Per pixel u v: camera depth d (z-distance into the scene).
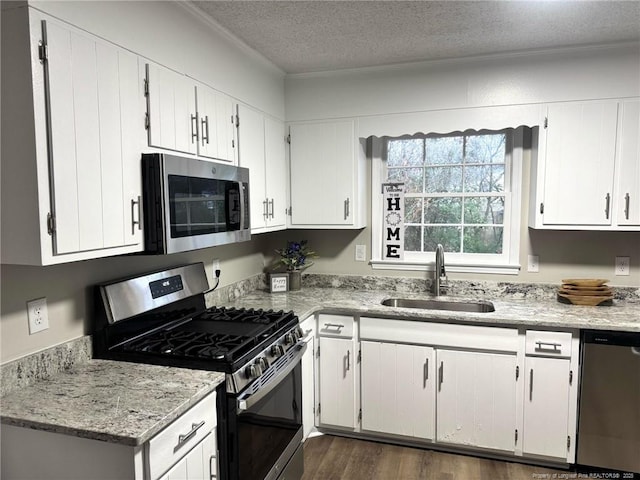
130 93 1.61
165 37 1.81
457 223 3.12
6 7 1.25
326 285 3.35
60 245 1.33
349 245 3.31
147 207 1.68
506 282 2.94
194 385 1.52
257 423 1.82
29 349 1.55
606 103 2.48
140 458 1.26
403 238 3.22
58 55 1.32
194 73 2.02
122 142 1.57
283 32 2.29
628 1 1.96
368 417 2.70
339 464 2.51
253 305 2.72
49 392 1.47
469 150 3.06
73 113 1.37
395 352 2.61
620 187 2.48
